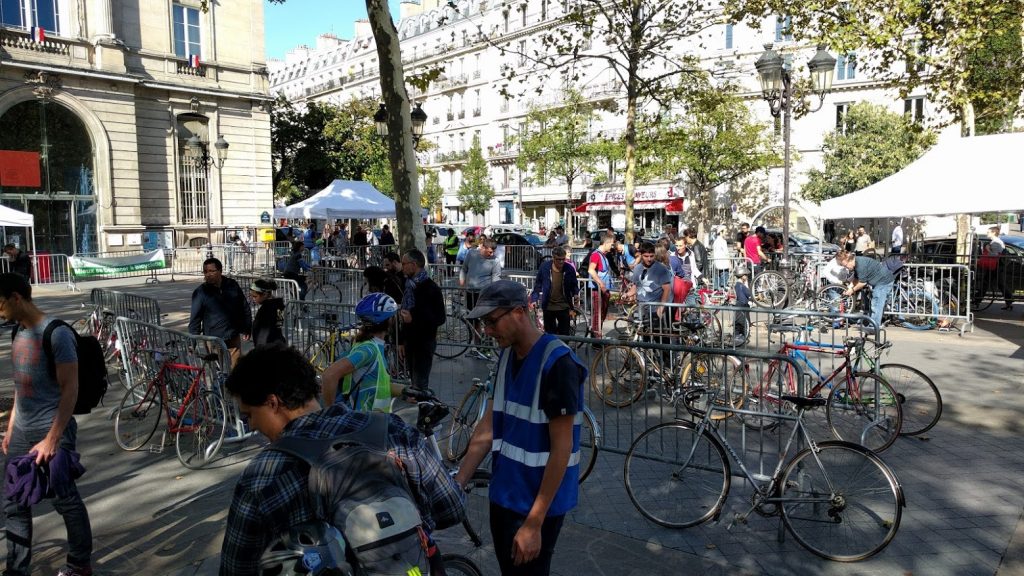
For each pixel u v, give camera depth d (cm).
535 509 276
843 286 1380
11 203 2494
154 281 2234
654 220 4378
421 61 6156
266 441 680
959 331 1239
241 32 3097
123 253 2414
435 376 943
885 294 1138
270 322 745
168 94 2867
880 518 437
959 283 1241
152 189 2842
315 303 921
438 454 409
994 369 926
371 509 199
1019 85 1625
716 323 888
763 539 473
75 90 2550
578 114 4181
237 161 3109
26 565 390
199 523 501
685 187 4091
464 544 443
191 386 639
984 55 1731
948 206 1177
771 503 471
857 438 654
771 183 3828
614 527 493
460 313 1100
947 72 1561
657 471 505
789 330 752
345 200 1992
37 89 2461
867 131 3388
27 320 393
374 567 194
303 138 4388
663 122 3200
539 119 4241
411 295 750
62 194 2611
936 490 543
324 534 194
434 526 242
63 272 2219
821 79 1312
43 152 2575
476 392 615
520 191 4594
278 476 199
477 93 5650
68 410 387
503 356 307
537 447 286
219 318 774
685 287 945
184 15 2928
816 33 2077
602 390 706
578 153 4138
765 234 1930
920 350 1061
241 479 202
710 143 3356
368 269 786
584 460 620
